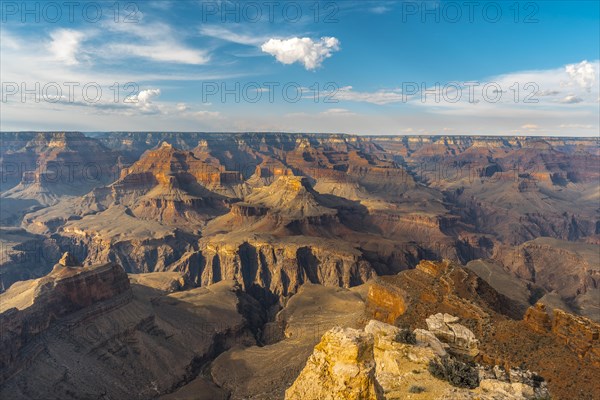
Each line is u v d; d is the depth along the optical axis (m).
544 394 29.42
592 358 48.06
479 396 28.42
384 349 38.19
